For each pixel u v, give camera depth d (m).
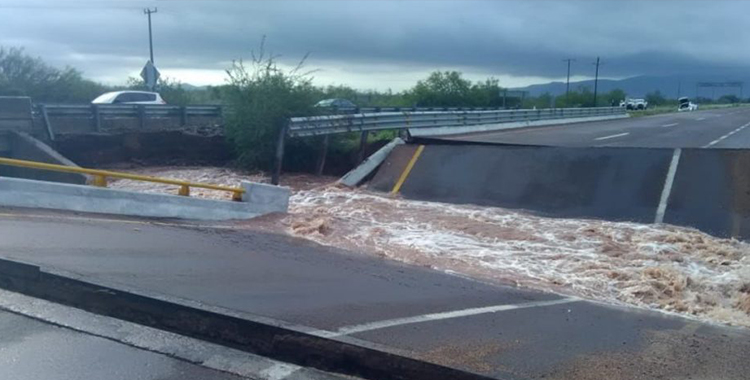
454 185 23.34
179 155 32.84
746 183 19.77
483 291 11.84
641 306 12.45
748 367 7.66
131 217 16.02
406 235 17.58
